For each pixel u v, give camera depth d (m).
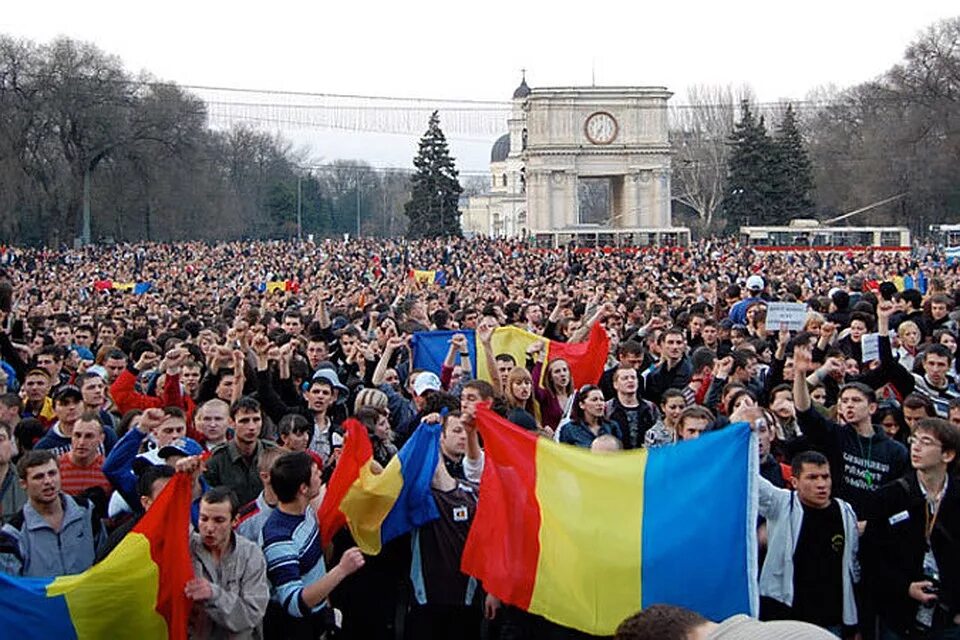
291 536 8.36
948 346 14.06
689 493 8.09
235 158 155.00
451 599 9.16
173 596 7.55
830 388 13.13
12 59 92.06
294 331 19.06
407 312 22.03
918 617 8.70
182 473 7.62
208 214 118.62
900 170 102.31
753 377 13.66
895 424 11.50
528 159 111.88
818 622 8.61
